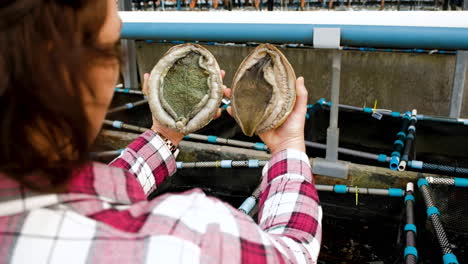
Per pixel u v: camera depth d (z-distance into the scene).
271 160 0.56
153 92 0.72
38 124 0.24
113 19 0.30
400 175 1.20
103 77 0.28
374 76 2.79
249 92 0.67
